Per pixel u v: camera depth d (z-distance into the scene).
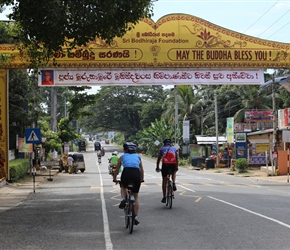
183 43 22.48
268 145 40.91
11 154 31.33
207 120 63.75
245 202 13.91
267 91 53.12
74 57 21.97
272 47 22.89
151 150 69.81
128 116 97.62
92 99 41.66
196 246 7.62
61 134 45.22
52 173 36.38
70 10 10.92
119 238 8.48
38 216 11.95
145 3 11.68
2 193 19.67
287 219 10.35
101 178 30.58
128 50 22.22
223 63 22.61
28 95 28.62
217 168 44.84
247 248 7.41
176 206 13.08
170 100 62.66
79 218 11.30
